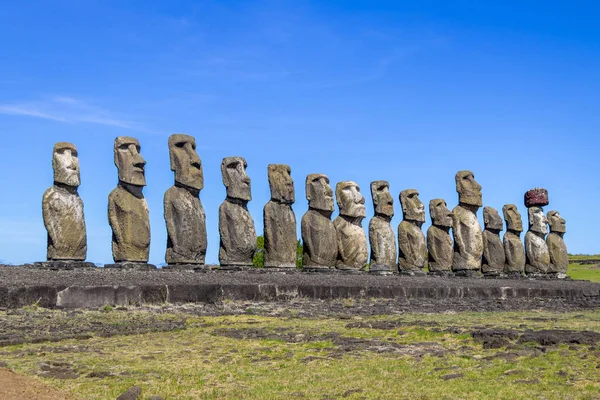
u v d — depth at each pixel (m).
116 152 30.64
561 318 28.31
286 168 35.97
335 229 37.91
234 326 23.05
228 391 15.52
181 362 17.91
